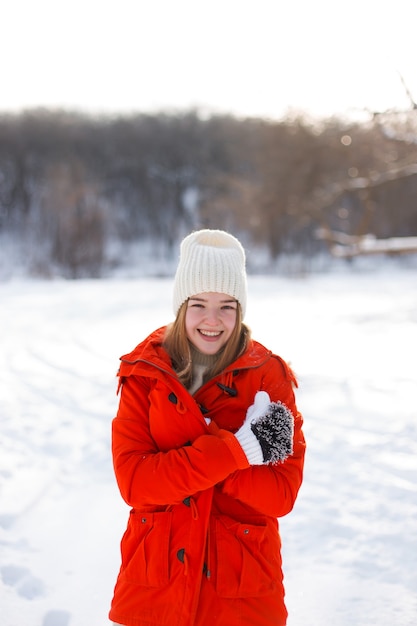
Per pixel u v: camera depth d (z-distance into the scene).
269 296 18.59
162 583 1.97
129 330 11.88
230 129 41.06
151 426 2.11
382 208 21.34
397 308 14.83
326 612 2.93
